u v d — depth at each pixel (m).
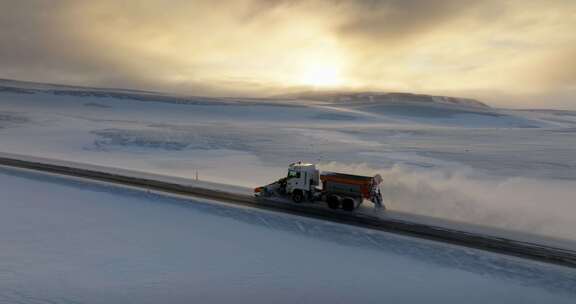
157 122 100.81
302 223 20.66
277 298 13.14
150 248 17.22
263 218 21.34
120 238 18.34
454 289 14.13
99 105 141.88
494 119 172.50
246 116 142.00
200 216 21.83
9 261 15.47
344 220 21.28
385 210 23.61
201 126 91.12
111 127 76.31
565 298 13.73
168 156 47.25
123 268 15.12
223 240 18.38
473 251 17.56
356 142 70.19
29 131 64.25
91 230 19.31
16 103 127.19
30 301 12.38
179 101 165.62
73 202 24.08
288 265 15.83
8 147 48.59
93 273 14.62
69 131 66.38
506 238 19.45
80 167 34.59
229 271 15.12
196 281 14.23
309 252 17.19
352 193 22.66
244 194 26.44
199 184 29.33
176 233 19.19
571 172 41.94
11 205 23.03
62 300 12.55
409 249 17.64
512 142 75.88
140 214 22.06
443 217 23.27
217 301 12.83
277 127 99.25
